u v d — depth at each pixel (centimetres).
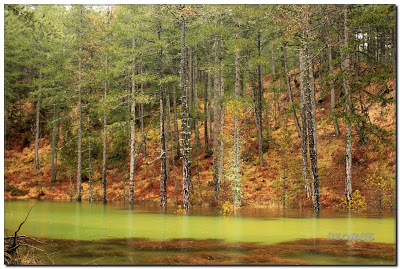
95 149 3775
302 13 2069
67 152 3688
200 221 1499
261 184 2622
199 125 3928
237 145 2200
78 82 2947
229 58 3312
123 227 1313
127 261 771
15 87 4178
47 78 3356
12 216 1750
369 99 1884
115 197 3120
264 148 3111
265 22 2411
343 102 1927
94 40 2895
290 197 2356
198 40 2630
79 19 3238
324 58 3178
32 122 4612
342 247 909
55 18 4325
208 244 959
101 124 4253
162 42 2341
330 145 2705
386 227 1257
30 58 3872
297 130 2914
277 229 1229
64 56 3148
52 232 1198
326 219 1516
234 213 1844
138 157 3678
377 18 1917
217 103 2469
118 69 2602
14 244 844
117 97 2647
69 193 3469
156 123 3700
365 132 2030
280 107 3812
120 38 2780
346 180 2034
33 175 3878
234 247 916
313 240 1012
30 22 1609
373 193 2038
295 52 2978
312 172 2011
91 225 1386
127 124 2917
